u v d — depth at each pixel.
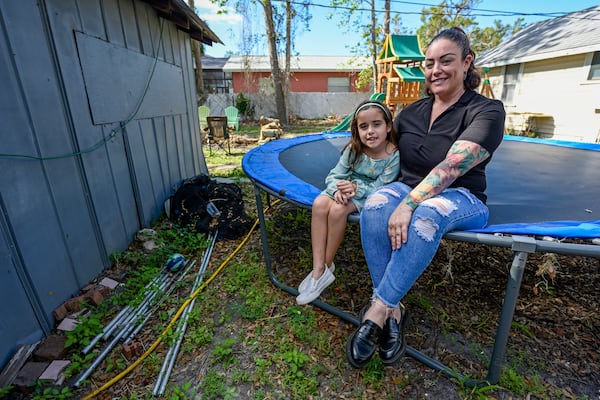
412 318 1.62
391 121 1.37
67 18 1.78
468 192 1.17
